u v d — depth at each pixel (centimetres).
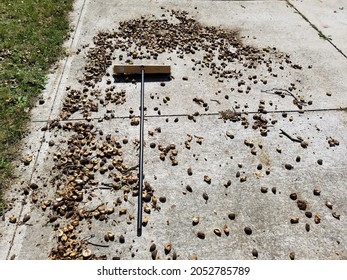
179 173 266
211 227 231
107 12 490
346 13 518
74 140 289
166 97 341
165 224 231
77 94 340
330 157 286
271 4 535
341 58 414
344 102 346
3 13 455
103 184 254
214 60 400
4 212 232
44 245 216
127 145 287
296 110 333
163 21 472
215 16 493
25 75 354
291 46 433
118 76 369
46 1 495
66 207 236
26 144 282
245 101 342
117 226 228
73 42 420
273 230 230
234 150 288
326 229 232
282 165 277
